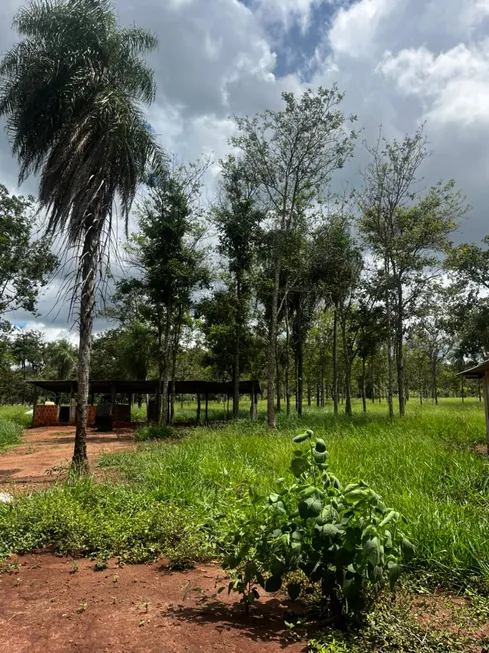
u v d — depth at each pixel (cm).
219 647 296
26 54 1030
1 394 5003
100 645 302
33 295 2400
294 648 294
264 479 698
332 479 317
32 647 302
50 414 2772
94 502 632
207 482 731
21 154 1093
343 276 2256
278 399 2952
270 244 1962
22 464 1209
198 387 2662
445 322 2819
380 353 3838
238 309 2202
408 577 391
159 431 1769
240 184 2041
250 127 1875
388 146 2023
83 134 982
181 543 475
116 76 1075
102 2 1034
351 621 318
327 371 3953
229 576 421
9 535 524
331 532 281
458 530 438
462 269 2730
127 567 462
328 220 2073
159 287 2064
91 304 1009
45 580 427
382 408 3522
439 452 838
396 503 518
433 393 4375
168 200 2020
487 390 1083
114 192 1068
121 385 2670
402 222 1984
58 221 1017
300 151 1867
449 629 311
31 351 2962
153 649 295
